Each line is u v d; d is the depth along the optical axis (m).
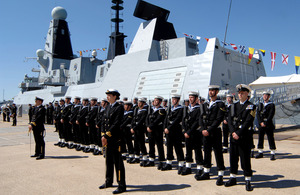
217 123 5.12
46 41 34.97
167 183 5.14
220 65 14.46
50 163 7.14
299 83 15.55
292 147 8.77
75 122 9.62
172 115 6.23
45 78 30.97
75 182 5.25
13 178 5.57
